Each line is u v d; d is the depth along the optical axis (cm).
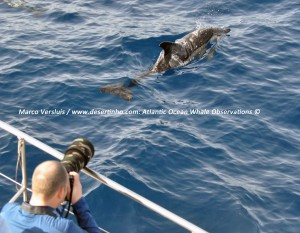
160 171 882
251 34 1462
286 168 918
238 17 1581
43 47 1336
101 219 757
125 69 1260
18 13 1562
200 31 1411
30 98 1104
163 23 1520
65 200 360
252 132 1023
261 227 768
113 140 972
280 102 1133
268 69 1280
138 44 1370
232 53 1355
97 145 959
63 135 987
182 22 1538
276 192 849
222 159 932
